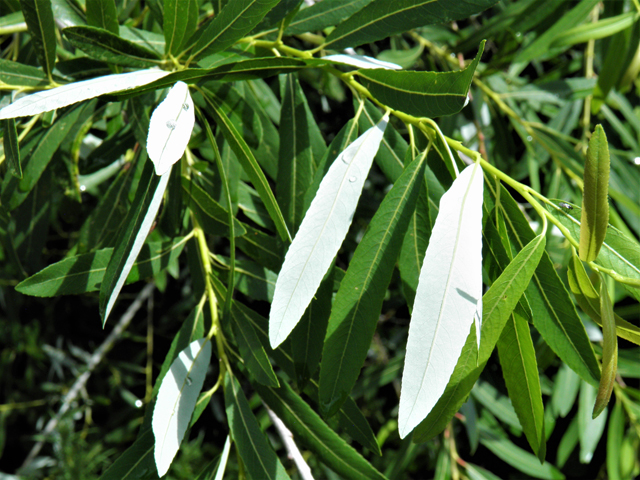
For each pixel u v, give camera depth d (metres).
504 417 0.78
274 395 0.44
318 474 1.07
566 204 0.38
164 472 0.38
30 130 0.48
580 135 0.86
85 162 0.53
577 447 1.04
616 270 0.38
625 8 0.75
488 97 0.80
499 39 0.73
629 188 0.81
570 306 0.39
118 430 1.26
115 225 0.53
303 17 0.46
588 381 0.39
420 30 0.78
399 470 0.84
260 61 0.39
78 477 1.11
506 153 0.81
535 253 0.37
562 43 0.63
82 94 0.36
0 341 1.26
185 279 1.22
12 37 0.67
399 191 0.39
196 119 0.61
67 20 0.48
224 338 0.44
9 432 1.39
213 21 0.41
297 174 0.46
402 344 1.01
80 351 1.29
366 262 0.39
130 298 1.37
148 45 0.47
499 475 1.11
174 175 0.45
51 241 1.28
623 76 0.70
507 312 0.37
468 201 0.36
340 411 0.44
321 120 0.98
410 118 0.40
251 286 0.47
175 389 0.40
